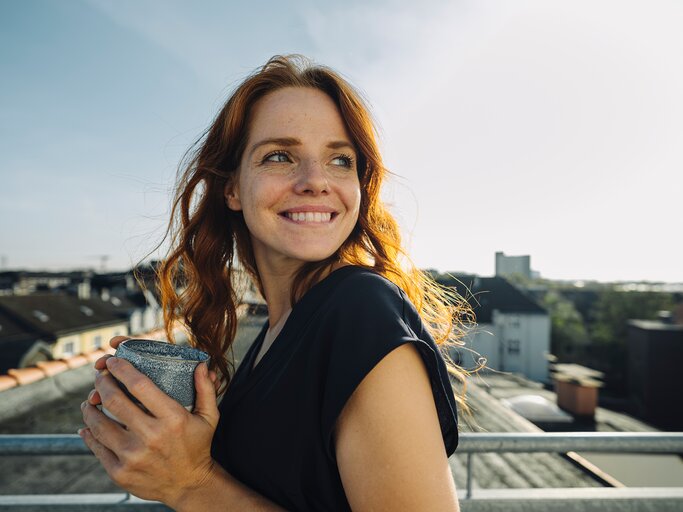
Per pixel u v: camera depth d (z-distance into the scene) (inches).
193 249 55.6
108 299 1555.1
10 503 56.1
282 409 31.0
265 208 38.5
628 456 559.5
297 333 33.8
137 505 55.7
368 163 44.7
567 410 694.5
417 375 27.0
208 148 48.4
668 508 59.1
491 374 799.7
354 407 26.2
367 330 27.6
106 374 31.4
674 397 1293.1
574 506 59.0
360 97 41.3
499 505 58.5
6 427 212.5
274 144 38.9
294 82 40.8
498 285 1551.4
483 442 57.6
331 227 38.3
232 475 34.0
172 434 28.7
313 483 29.3
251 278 59.9
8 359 989.2
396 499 24.3
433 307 54.4
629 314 1915.6
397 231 51.4
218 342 56.9
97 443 31.7
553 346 1926.7
